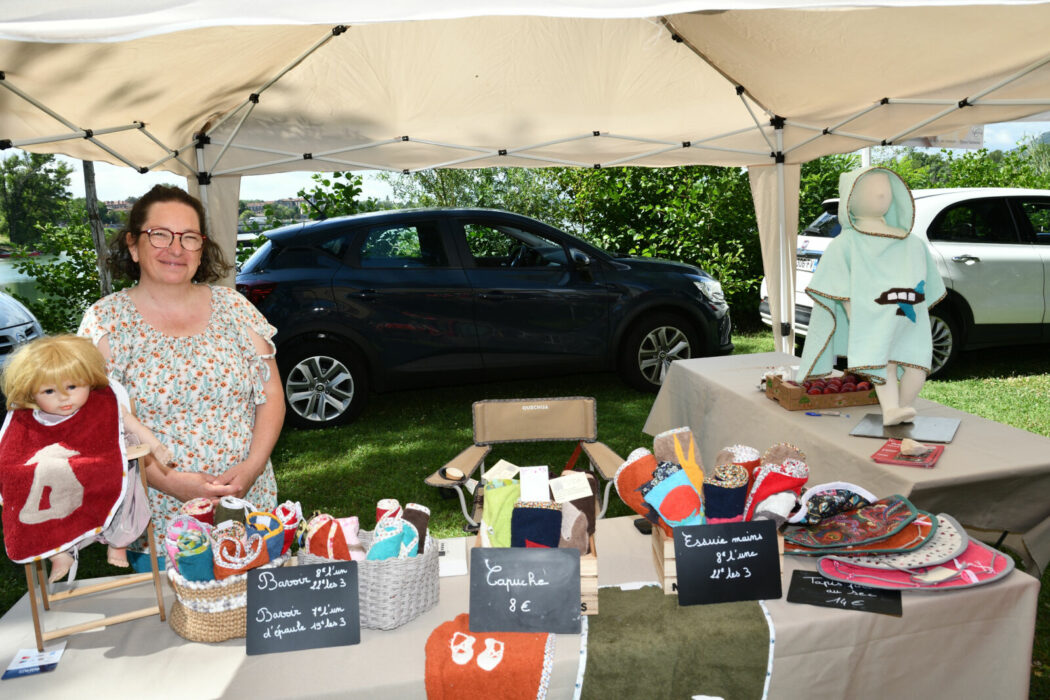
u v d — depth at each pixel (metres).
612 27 3.69
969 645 1.71
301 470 4.64
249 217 6.92
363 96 4.01
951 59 3.25
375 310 5.16
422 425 5.48
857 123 4.13
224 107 3.88
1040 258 6.24
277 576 1.56
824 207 6.70
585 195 8.63
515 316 5.41
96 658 1.54
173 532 1.56
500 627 1.56
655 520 1.77
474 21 3.52
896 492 2.34
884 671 1.67
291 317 5.05
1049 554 2.46
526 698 1.50
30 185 7.25
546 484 1.81
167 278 1.91
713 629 1.57
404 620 1.62
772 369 3.88
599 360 5.70
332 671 1.48
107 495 1.54
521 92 4.14
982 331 6.24
